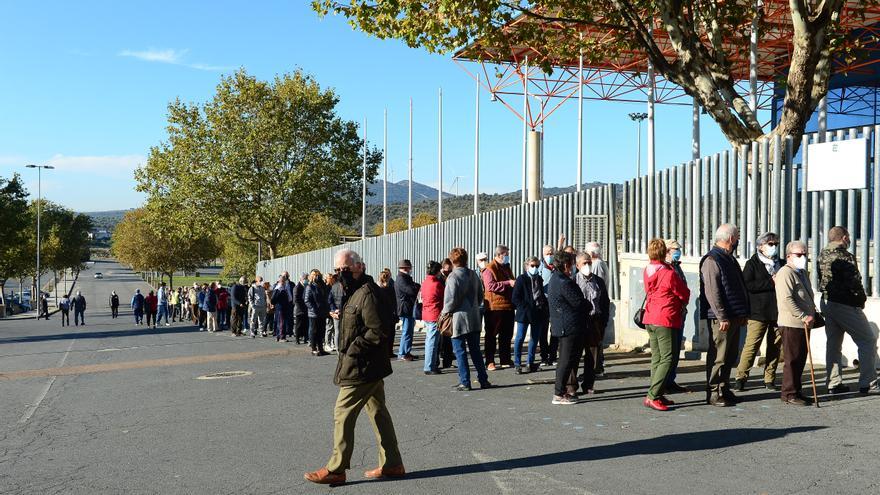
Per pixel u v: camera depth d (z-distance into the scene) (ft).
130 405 32.27
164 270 312.29
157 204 177.27
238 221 180.55
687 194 40.78
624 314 44.88
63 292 364.99
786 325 26.25
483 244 62.03
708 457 20.29
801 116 39.45
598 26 50.44
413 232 78.69
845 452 20.22
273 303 66.90
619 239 47.32
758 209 36.65
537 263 37.42
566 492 17.94
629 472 19.29
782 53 93.91
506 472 19.83
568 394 28.53
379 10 47.47
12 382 41.98
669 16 44.09
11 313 246.06
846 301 26.84
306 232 236.22
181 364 47.83
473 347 32.89
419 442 23.47
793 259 25.95
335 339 51.83
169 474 20.71
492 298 38.29
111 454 23.38
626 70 90.74
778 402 26.68
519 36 51.62
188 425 27.37
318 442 24.04
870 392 27.22
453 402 29.89
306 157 178.40
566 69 88.17
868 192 31.55
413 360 44.78
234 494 18.72
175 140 175.94
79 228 455.22
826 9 38.06
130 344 70.38
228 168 172.86
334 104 181.06
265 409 29.99
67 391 37.37
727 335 26.32
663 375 26.43
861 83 101.19
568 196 50.08
